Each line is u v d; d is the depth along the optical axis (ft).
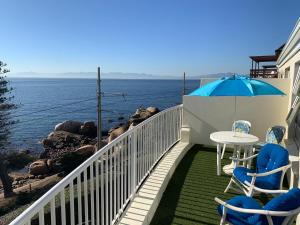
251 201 9.11
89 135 93.61
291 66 22.54
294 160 12.99
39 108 163.94
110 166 9.86
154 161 16.22
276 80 21.71
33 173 59.77
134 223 10.36
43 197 5.56
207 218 11.51
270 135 17.08
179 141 22.71
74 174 7.02
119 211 10.75
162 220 11.41
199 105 23.29
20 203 42.04
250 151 16.28
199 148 22.44
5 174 51.01
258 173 12.07
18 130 105.19
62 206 6.48
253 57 57.11
